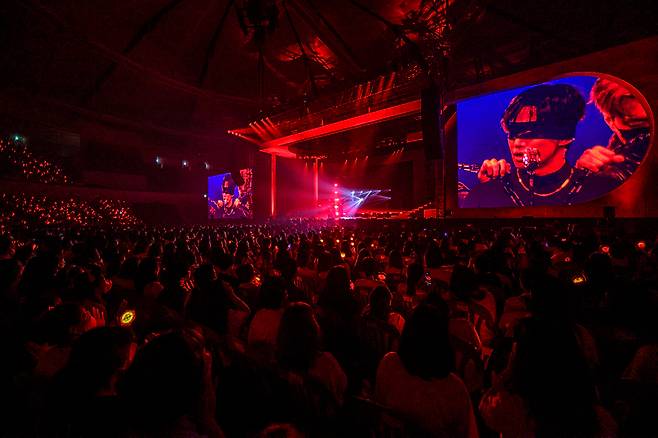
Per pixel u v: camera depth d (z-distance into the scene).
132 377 1.27
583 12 14.55
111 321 4.13
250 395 1.47
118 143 30.86
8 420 1.93
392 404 1.77
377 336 3.00
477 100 17.50
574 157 14.81
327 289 3.16
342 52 19.22
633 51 13.42
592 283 3.30
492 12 14.95
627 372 2.04
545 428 1.51
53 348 2.21
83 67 21.50
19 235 11.44
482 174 17.31
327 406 1.75
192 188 38.34
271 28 12.79
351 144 28.94
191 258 5.05
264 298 3.02
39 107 23.56
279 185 32.03
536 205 15.75
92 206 28.56
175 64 22.08
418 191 27.27
